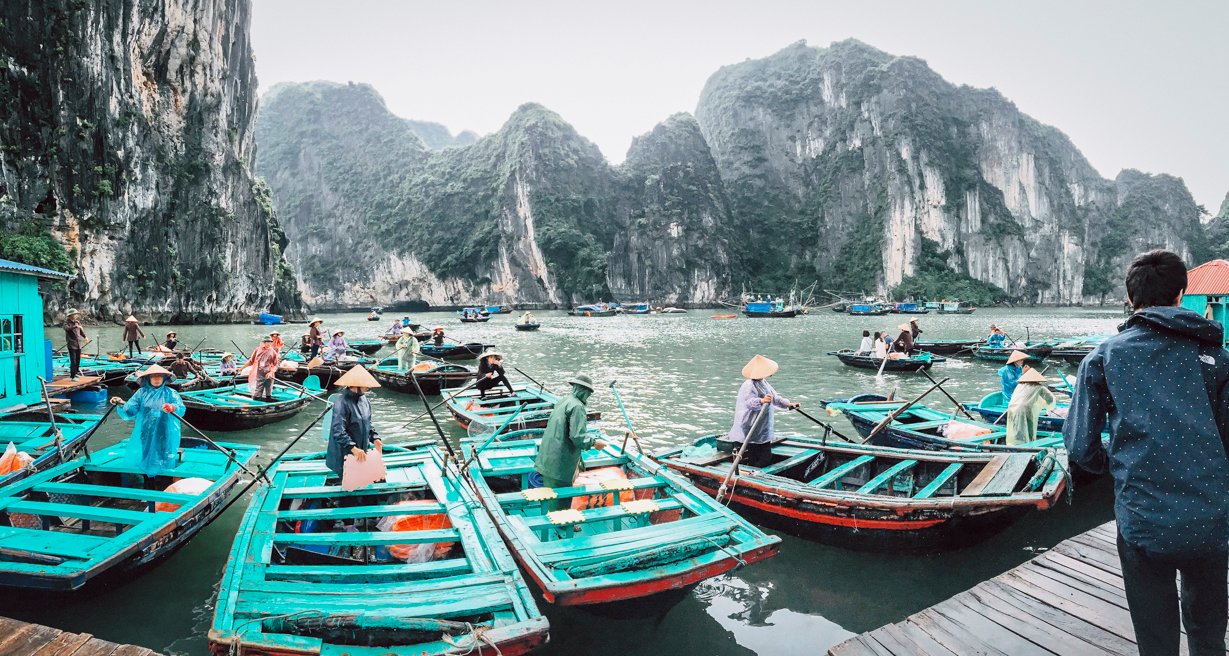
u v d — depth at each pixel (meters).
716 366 23.62
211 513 6.23
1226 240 141.50
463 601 4.03
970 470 7.16
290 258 136.62
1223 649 2.52
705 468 7.20
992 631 3.77
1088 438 2.60
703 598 5.53
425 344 26.39
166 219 56.62
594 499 6.21
